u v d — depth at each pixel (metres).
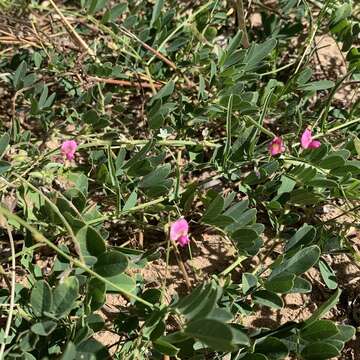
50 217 0.25
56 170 0.30
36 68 0.35
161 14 0.35
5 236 0.29
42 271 0.29
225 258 0.30
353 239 0.31
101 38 0.36
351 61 0.35
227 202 0.26
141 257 0.26
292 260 0.24
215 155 0.30
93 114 0.30
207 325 0.19
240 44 0.35
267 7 0.37
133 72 0.34
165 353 0.22
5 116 0.35
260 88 0.34
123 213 0.27
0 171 0.27
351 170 0.28
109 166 0.27
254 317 0.28
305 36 0.38
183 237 0.25
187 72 0.36
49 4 0.38
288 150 0.31
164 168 0.27
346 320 0.29
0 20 0.35
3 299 0.25
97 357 0.21
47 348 0.22
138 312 0.24
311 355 0.23
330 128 0.32
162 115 0.30
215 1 0.37
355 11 0.38
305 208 0.31
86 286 0.23
